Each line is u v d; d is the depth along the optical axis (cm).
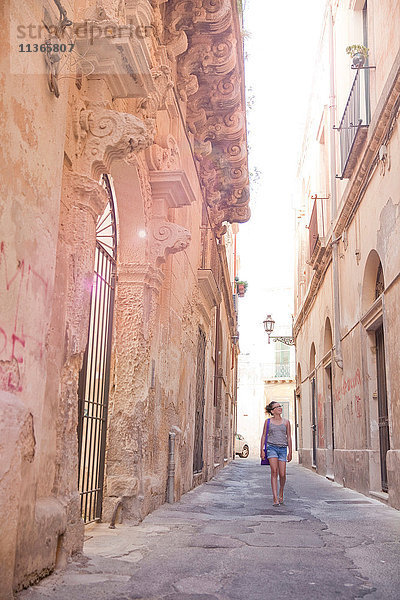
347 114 1186
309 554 480
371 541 548
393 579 400
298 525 645
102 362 637
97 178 482
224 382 2197
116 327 675
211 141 1205
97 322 620
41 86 364
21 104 334
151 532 566
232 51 922
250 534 573
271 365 4459
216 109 1079
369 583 389
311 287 1900
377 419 1043
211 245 1514
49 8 369
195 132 1103
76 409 439
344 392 1295
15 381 323
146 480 665
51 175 380
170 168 755
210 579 388
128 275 686
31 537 347
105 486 627
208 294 1281
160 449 781
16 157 328
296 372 2823
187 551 477
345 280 1284
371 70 1011
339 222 1291
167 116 817
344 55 1306
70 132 448
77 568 397
